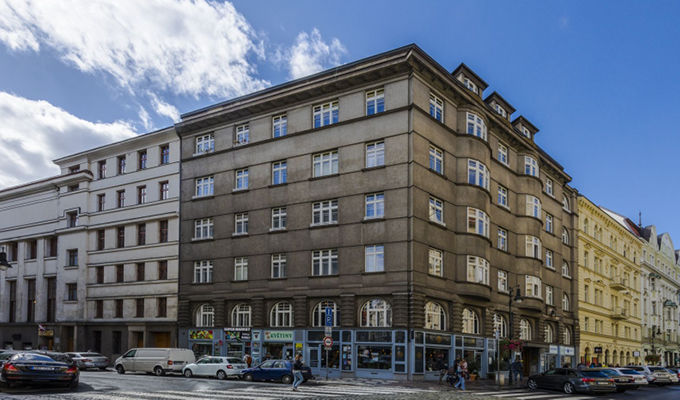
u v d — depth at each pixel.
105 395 20.31
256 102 41.88
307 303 37.56
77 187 53.59
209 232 43.53
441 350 35.94
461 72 43.00
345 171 37.31
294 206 39.12
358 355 35.00
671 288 95.62
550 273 50.97
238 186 42.56
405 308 33.62
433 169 36.97
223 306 41.31
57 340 51.31
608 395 30.67
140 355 36.94
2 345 56.03
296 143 39.81
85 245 51.44
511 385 34.97
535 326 47.81
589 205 61.22
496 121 44.03
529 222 46.81
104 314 49.12
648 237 85.50
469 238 38.44
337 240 36.88
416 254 34.28
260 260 40.00
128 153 50.22
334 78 38.31
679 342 94.69
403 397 22.45
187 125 45.44
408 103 35.53
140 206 48.19
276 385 28.16
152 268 46.62
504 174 45.59
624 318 66.94
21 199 57.91
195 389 24.30
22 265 56.34
